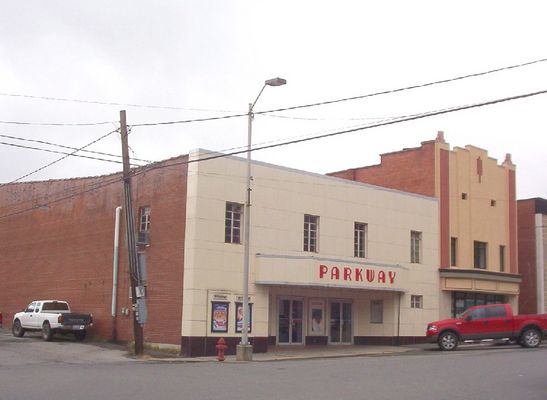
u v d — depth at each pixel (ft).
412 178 128.67
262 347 93.25
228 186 92.22
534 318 99.71
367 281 103.96
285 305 102.22
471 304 127.03
